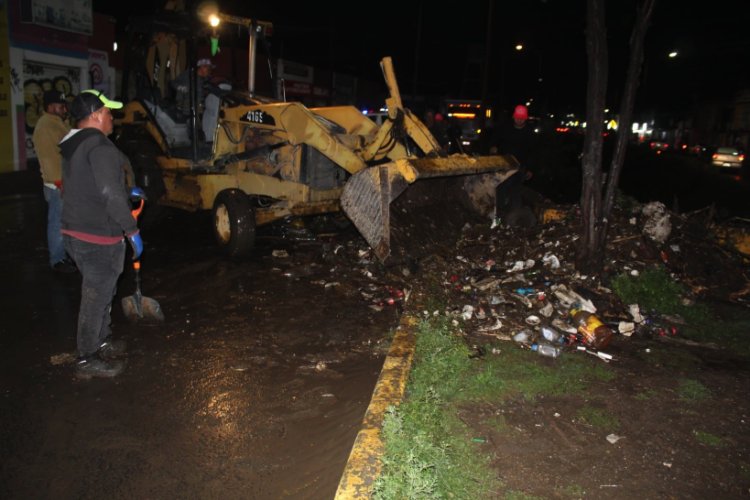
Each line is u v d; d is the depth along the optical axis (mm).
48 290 5910
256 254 7520
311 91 35938
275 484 3090
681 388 3934
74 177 3992
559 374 4074
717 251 6332
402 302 5773
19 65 14648
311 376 4305
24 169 14930
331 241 7973
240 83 9297
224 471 3191
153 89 9039
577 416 3547
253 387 4125
